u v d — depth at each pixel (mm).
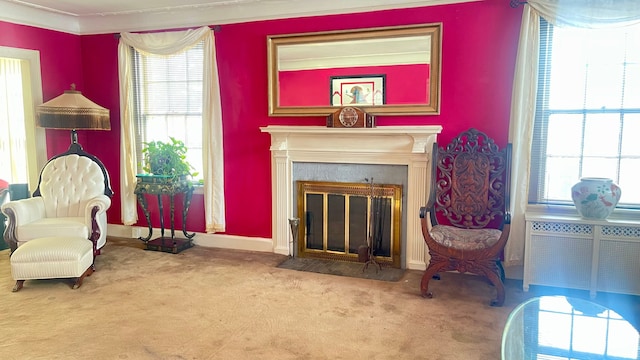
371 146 4199
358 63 4230
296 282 3867
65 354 2680
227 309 3314
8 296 3561
